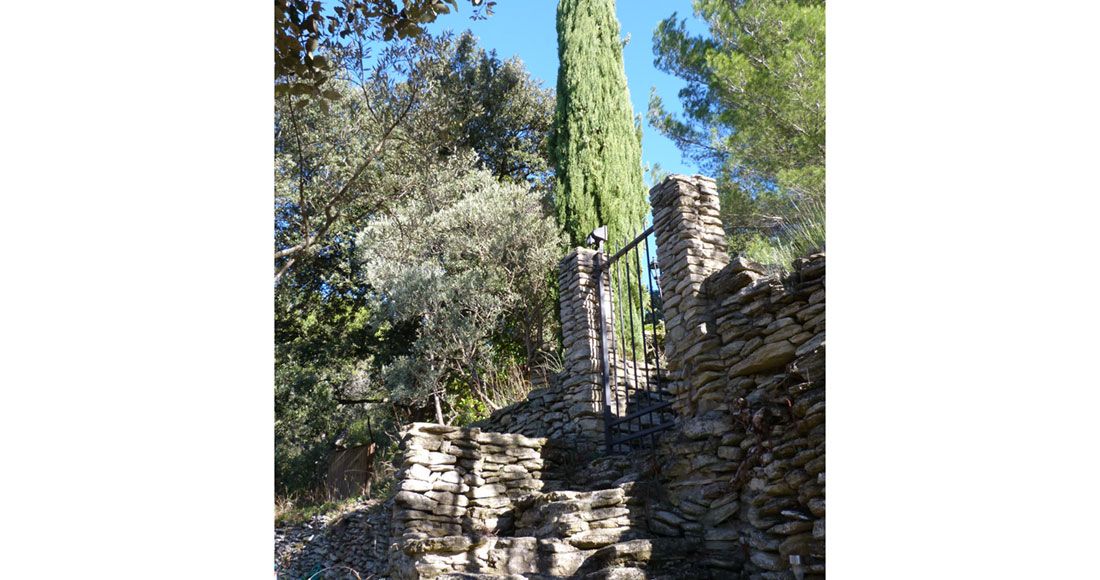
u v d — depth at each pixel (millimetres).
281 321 13539
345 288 13570
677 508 4316
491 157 15102
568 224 10617
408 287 9133
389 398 11188
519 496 5324
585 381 6160
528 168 15375
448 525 5035
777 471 3557
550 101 15375
